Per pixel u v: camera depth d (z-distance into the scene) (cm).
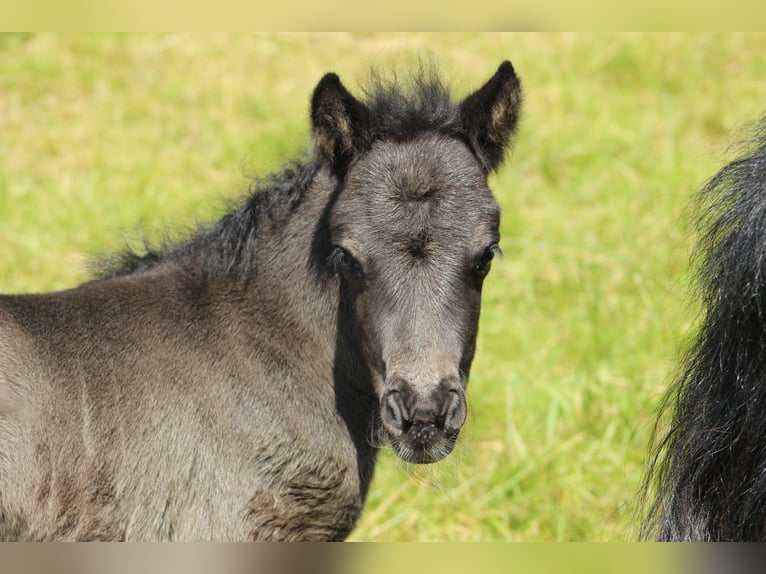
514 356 1850
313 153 1131
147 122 2609
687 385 916
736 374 847
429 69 1376
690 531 888
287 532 1127
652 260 2070
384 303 997
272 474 1116
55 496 1054
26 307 1111
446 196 1005
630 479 1538
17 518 1035
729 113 2734
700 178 2356
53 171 2383
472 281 1020
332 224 1039
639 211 2298
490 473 1563
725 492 862
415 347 975
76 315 1123
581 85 2877
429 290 989
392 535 1447
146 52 2905
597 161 2494
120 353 1112
